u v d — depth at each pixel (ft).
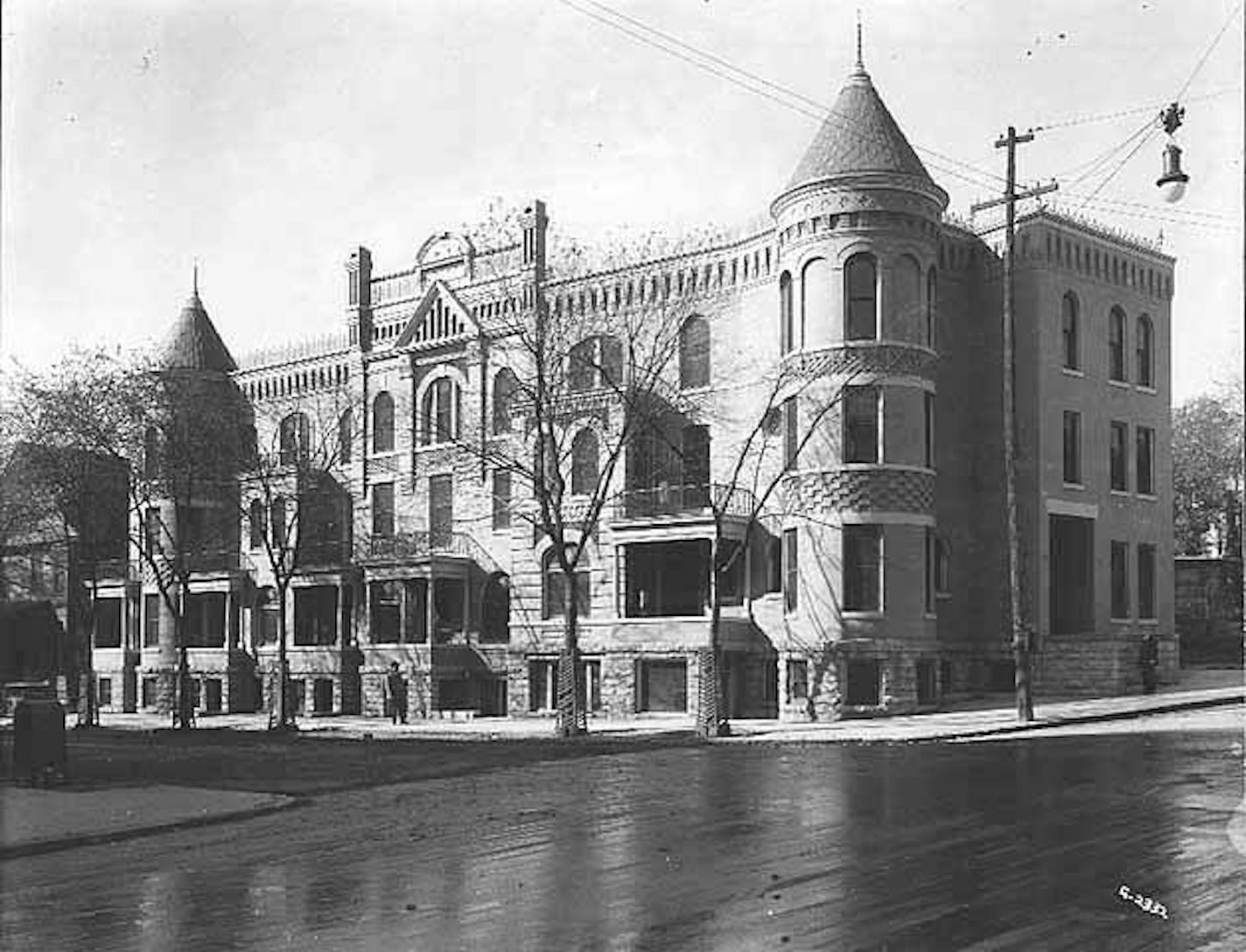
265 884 42.91
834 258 133.08
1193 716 110.63
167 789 72.69
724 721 115.85
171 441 157.48
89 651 159.33
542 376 131.85
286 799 67.05
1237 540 212.64
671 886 40.14
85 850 53.01
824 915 35.22
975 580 144.46
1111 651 133.39
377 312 187.21
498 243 170.81
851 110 135.64
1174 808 53.67
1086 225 148.46
